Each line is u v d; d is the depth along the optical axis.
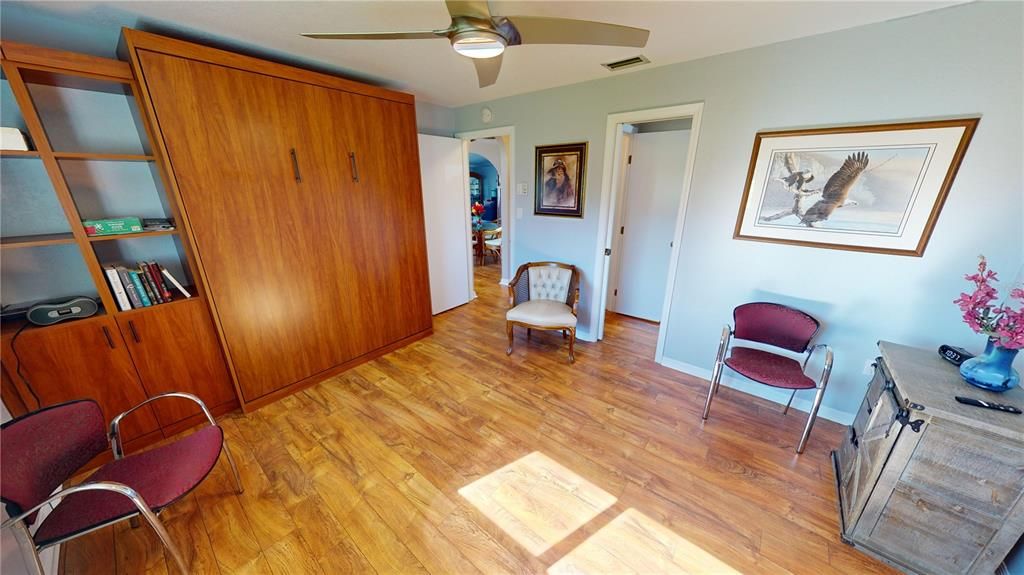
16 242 1.47
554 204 3.20
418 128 3.49
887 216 1.80
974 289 1.66
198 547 1.42
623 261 3.87
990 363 1.32
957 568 1.28
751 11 1.58
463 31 1.32
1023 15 1.39
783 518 1.55
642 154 3.48
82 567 1.35
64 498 1.21
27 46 1.38
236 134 1.88
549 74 2.54
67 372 1.65
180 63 1.66
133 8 1.52
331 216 2.39
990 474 1.16
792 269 2.12
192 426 2.08
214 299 1.97
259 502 1.62
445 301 4.04
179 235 1.90
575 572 1.34
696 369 2.69
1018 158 1.49
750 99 2.06
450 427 2.12
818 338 2.13
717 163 2.24
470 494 1.67
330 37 1.38
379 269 2.79
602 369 2.79
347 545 1.44
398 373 2.71
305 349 2.44
